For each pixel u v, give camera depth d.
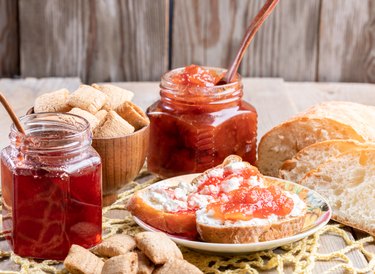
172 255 1.54
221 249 1.61
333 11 3.18
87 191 1.64
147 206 1.72
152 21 3.18
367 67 3.26
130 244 1.60
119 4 3.15
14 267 1.64
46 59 3.22
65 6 3.14
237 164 1.83
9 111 1.60
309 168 1.97
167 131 2.01
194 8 3.16
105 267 1.48
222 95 1.98
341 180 1.86
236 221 1.62
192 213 1.69
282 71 3.27
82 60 3.23
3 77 3.23
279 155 2.12
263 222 1.63
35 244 1.64
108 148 1.83
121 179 1.89
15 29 3.17
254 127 2.07
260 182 1.79
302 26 3.21
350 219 1.83
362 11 3.17
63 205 1.62
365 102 2.95
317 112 2.08
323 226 1.74
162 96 2.03
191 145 1.98
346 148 1.93
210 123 1.97
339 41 3.23
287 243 1.65
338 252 1.70
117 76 3.26
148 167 2.08
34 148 1.59
